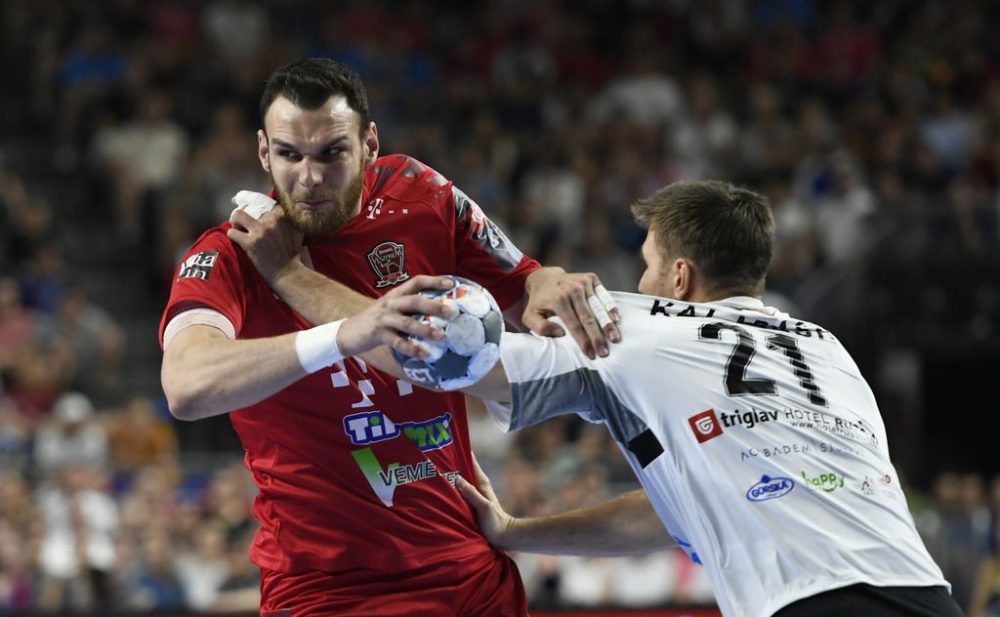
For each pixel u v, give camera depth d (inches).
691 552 348.8
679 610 655.8
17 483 834.8
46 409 997.8
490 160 1347.2
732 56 1553.9
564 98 1464.1
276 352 300.4
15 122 1355.8
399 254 362.6
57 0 1407.5
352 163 339.6
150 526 820.6
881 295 1268.5
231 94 1342.3
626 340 332.8
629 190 1316.4
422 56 1497.3
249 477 877.2
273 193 358.6
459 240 381.1
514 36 1534.2
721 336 333.4
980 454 1385.3
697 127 1405.0
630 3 1594.5
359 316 296.0
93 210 1280.8
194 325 324.8
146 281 1235.2
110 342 1098.7
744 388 326.3
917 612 307.1
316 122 332.8
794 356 338.0
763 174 1355.8
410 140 1300.4
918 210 1293.1
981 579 864.3
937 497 1031.0
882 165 1391.5
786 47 1560.0
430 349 291.0
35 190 1294.3
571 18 1572.3
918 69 1546.5
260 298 347.9
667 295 359.3
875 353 1255.5
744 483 317.7
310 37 1455.5
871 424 338.0
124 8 1409.9
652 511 383.9
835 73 1544.0
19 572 804.0
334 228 344.2
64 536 823.1
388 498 354.0
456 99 1428.4
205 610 667.4
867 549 312.3
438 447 362.6
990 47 1583.4
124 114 1316.4
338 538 353.1
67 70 1358.3
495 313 299.6
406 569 356.2
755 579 313.3
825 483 318.0
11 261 1146.0
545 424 956.0
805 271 1242.6
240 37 1416.1
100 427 929.5
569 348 336.2
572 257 1215.6
